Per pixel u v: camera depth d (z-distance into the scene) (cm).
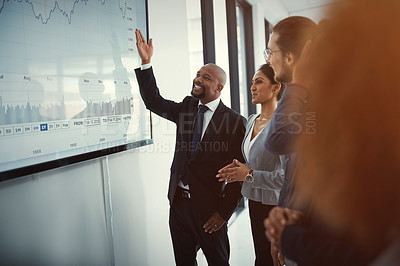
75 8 138
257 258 157
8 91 109
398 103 44
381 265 44
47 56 125
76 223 143
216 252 169
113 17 163
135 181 188
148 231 201
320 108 54
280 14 570
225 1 354
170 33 225
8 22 109
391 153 45
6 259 110
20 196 116
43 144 122
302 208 69
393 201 46
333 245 55
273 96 156
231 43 383
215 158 168
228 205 165
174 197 177
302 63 84
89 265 150
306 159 61
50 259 128
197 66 290
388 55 43
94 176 154
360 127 47
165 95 218
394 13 42
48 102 125
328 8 50
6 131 108
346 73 48
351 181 50
